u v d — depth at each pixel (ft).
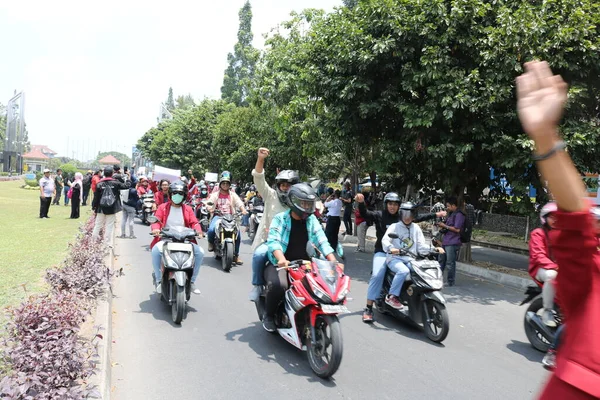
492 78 30.14
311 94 39.91
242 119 101.71
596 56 29.01
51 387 10.89
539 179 32.45
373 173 63.93
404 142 36.11
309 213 16.96
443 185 36.63
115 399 13.35
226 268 32.42
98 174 56.80
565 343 5.18
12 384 9.97
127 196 46.21
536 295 18.99
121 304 23.15
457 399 14.21
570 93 29.04
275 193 22.79
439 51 31.22
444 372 16.30
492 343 19.84
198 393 13.92
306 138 61.00
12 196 96.43
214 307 23.36
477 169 36.50
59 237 39.47
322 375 15.20
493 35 29.71
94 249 25.66
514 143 30.27
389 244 21.03
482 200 41.81
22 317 13.50
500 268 37.91
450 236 31.40
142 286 27.04
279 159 83.20
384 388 14.76
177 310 19.89
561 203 4.76
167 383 14.53
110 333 17.88
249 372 15.60
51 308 14.26
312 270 15.84
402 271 20.35
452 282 31.58
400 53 32.40
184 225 23.07
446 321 18.85
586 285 4.94
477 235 63.87
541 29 28.71
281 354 17.30
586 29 28.37
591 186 31.04
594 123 33.32
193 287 22.39
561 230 4.89
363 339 19.51
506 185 37.32
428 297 19.43
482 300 27.81
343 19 37.11
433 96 31.48
